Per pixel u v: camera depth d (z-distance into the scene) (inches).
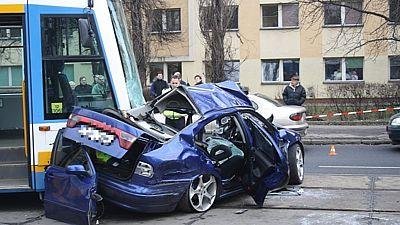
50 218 305.7
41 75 335.3
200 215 323.3
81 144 306.3
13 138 397.1
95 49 340.2
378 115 1020.5
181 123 357.4
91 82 340.5
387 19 920.3
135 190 303.1
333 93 1182.3
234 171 347.6
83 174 286.5
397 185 400.2
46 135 335.0
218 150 343.9
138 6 1103.0
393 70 1338.6
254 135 346.0
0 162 350.3
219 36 1116.5
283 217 315.6
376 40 1006.4
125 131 301.6
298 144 412.2
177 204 320.2
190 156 319.3
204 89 359.6
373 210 326.0
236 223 304.2
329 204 343.0
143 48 1119.0
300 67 1381.6
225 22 1119.0
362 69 1353.3
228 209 337.4
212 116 338.6
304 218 311.7
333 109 1103.6
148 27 1154.7
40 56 335.3
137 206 305.1
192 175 320.8
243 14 1401.3
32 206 361.4
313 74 1375.5
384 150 651.5
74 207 289.4
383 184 404.5
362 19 1306.6
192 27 1416.1
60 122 336.5
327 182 415.2
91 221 285.3
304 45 1375.5
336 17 1346.0
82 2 339.6
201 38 1302.9
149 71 1210.0
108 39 341.4
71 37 338.6
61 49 337.7
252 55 1403.8
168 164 309.0
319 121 988.6
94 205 286.2
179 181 315.0
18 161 352.5
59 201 298.5
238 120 349.1
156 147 312.5
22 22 335.3
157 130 331.0
